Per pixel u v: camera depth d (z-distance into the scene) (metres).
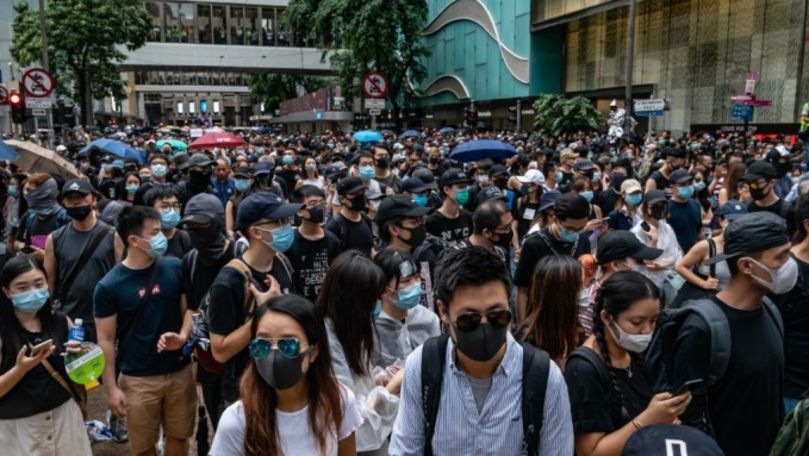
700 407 2.45
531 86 32.47
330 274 3.14
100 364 3.37
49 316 3.48
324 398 2.37
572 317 3.26
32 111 14.42
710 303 2.58
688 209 6.58
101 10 26.22
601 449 2.29
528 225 7.58
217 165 8.82
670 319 2.60
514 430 2.09
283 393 2.34
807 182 5.66
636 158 16.28
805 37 19.73
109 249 5.02
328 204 8.31
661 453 1.73
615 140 19.34
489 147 11.37
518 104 27.08
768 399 2.56
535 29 31.62
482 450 2.09
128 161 9.97
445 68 41.81
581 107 24.94
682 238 6.52
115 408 3.74
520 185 8.05
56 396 3.43
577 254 5.06
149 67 38.62
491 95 36.34
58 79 29.67
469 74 38.72
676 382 2.51
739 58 22.41
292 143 20.67
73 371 3.29
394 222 4.73
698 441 1.75
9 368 3.31
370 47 32.41
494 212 4.73
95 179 10.88
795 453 2.13
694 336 2.50
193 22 39.69
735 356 2.52
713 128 23.50
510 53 34.00
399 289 3.39
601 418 2.34
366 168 8.20
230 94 80.19
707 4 23.77
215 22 40.22
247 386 2.34
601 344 2.55
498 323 2.02
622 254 3.76
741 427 2.57
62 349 3.47
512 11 33.59
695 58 24.44
